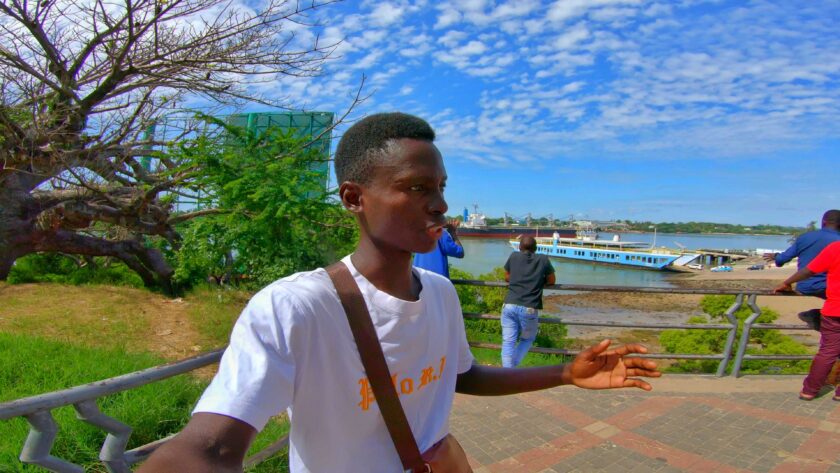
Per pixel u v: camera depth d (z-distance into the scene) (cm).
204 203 725
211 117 642
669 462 343
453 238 479
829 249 434
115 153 836
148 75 730
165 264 1050
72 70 706
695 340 1184
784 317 2406
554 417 411
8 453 288
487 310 1046
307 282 110
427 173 112
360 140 116
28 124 688
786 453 355
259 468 300
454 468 134
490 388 161
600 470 334
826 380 438
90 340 654
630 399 447
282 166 632
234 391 91
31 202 897
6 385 434
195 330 747
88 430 316
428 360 124
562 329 1211
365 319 111
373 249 117
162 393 393
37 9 621
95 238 1051
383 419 113
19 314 754
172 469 82
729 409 428
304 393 106
